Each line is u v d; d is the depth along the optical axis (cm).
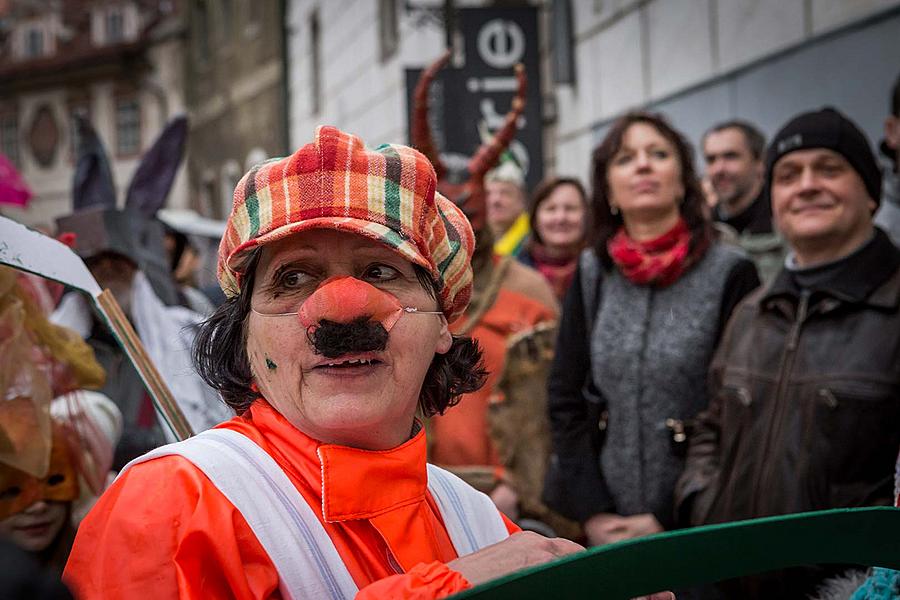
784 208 237
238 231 130
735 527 107
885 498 212
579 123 692
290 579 121
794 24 483
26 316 200
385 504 130
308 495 127
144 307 287
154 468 124
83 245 285
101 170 319
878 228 235
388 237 126
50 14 2075
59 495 195
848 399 215
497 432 301
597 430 271
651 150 271
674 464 259
